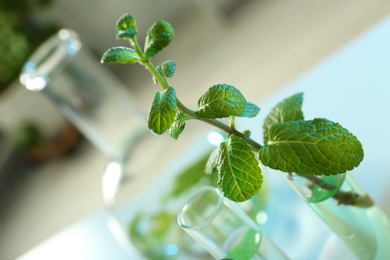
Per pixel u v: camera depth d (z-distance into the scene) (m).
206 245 0.30
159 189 0.45
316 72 0.52
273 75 1.15
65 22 1.81
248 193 0.24
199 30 1.65
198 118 0.25
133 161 0.48
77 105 0.48
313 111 0.48
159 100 0.24
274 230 0.40
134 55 0.25
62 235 0.58
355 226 0.29
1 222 1.45
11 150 1.69
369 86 0.45
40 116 1.61
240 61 1.33
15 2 1.62
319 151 0.24
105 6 1.83
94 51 1.85
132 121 0.49
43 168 1.55
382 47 0.48
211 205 0.30
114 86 0.49
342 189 0.28
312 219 0.39
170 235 0.44
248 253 0.30
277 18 1.38
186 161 0.45
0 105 1.61
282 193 0.43
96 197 1.25
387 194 0.36
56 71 0.47
